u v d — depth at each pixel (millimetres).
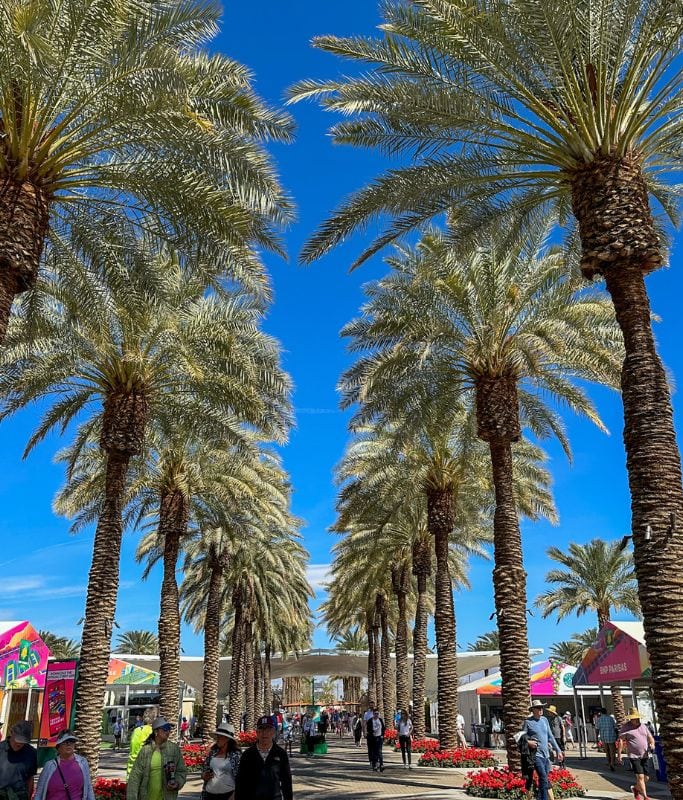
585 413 17703
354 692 69625
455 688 22375
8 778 6965
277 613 43906
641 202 9812
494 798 13109
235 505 25047
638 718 13219
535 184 11594
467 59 10820
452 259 15602
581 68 10352
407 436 18516
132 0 9625
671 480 8609
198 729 32000
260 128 11070
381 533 31859
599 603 37688
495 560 15711
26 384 15414
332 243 12531
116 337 15430
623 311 9484
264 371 15773
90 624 14578
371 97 11203
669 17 9453
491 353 16344
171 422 18547
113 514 15227
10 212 9273
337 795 14188
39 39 7586
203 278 13023
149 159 10789
